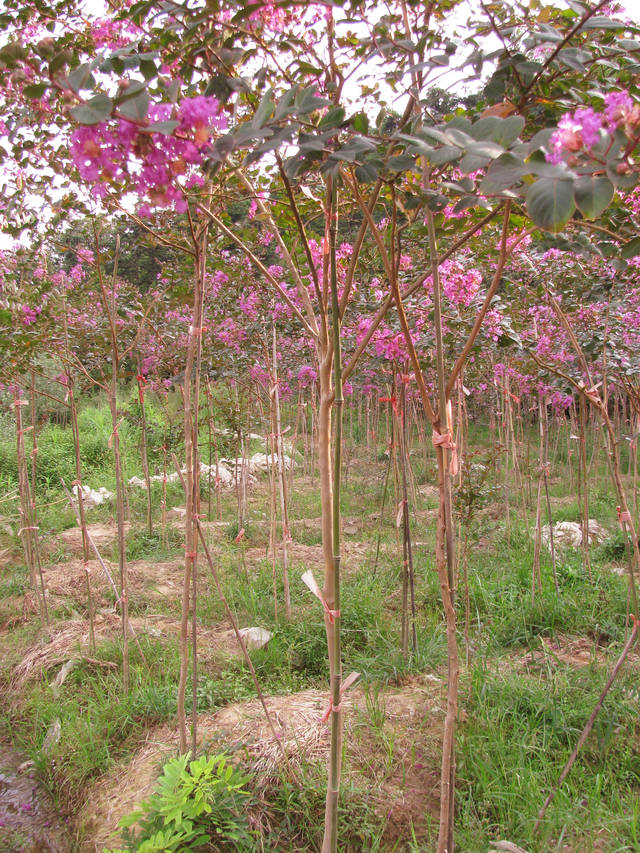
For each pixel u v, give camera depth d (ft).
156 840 6.23
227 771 7.07
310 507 22.71
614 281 9.39
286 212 6.80
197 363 7.79
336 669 5.66
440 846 5.60
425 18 5.18
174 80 3.81
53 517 21.88
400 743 8.46
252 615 13.16
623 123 2.84
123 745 9.34
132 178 3.66
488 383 20.26
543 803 7.23
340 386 5.34
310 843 7.15
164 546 18.57
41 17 6.00
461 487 9.71
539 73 4.04
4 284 9.49
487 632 11.72
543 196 2.81
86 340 11.27
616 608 12.42
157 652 11.62
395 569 15.20
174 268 12.38
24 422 32.71
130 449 30.53
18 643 13.01
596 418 23.70
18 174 8.09
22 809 8.79
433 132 3.31
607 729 8.33
